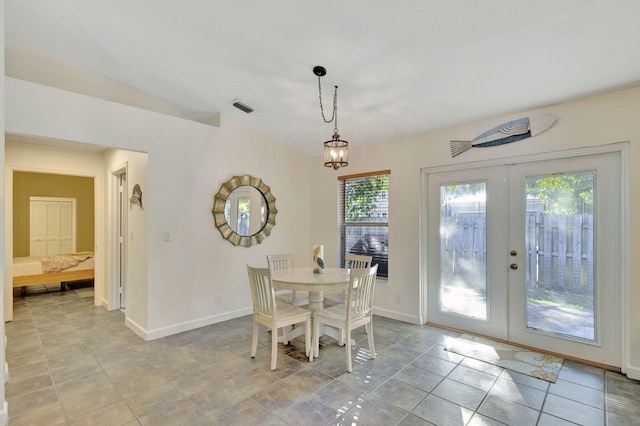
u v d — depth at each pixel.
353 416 2.16
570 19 2.05
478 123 3.56
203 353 3.17
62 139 2.93
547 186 3.19
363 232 4.67
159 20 2.58
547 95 2.92
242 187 4.38
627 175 2.72
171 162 3.68
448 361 2.98
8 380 2.63
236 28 2.55
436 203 3.98
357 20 2.29
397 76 2.91
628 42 2.19
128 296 3.97
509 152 3.35
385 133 4.12
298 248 5.14
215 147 4.07
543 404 2.30
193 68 3.20
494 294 3.53
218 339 3.53
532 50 2.37
